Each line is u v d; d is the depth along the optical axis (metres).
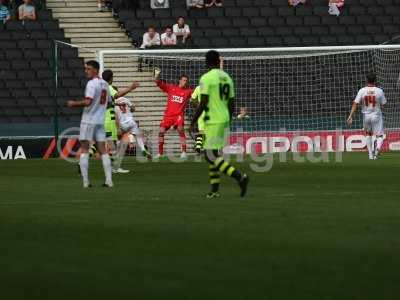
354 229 24.94
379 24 83.94
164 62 75.56
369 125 60.44
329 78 76.31
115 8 80.25
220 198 34.16
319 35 82.12
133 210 30.23
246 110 74.56
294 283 17.64
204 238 23.45
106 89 39.69
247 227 25.55
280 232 24.45
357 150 71.25
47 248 22.09
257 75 76.00
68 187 40.09
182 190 37.97
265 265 19.55
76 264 19.88
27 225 26.47
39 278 18.39
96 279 18.20
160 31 80.06
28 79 74.31
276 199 33.66
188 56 75.06
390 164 54.31
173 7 83.19
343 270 18.91
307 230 24.81
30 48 76.25
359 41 82.31
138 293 16.91
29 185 41.38
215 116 34.38
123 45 78.38
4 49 75.75
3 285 17.73
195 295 16.67
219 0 83.31
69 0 80.44
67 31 78.44
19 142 65.56
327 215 28.33
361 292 16.77
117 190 38.22
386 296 16.41
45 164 57.38
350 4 85.44
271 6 84.00
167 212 29.50
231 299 16.33
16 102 72.81
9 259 20.58
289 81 75.94
